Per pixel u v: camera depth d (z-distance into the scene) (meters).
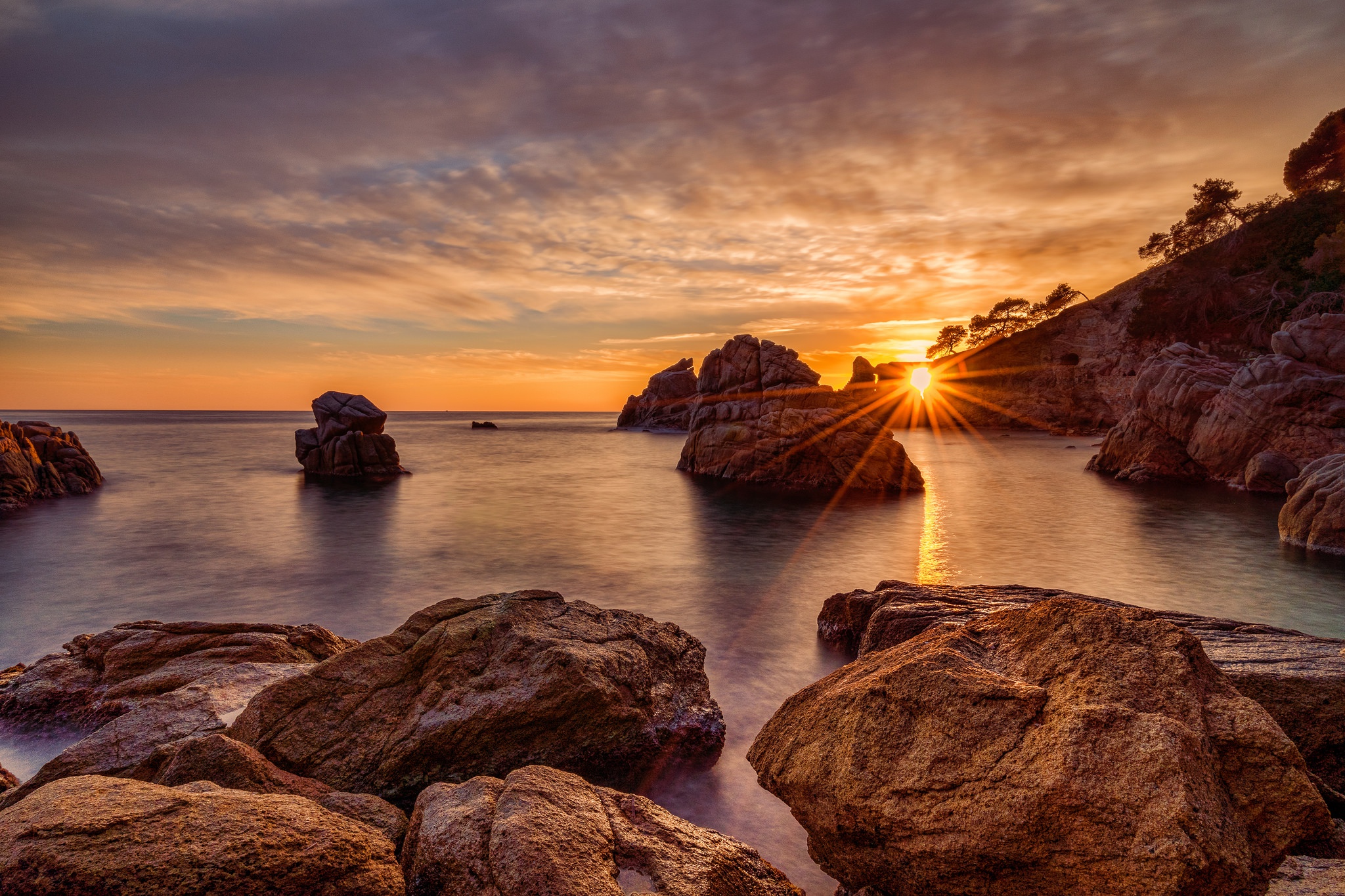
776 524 31.19
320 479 48.19
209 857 4.10
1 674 11.82
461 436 116.06
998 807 4.45
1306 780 4.38
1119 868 3.96
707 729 9.66
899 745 5.08
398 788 7.61
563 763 8.45
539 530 29.75
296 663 11.14
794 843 7.76
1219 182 97.00
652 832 5.64
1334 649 8.00
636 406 135.00
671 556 24.34
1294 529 25.83
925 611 11.52
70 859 3.92
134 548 25.31
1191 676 4.91
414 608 17.84
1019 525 30.62
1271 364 41.06
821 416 46.88
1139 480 46.44
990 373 122.38
